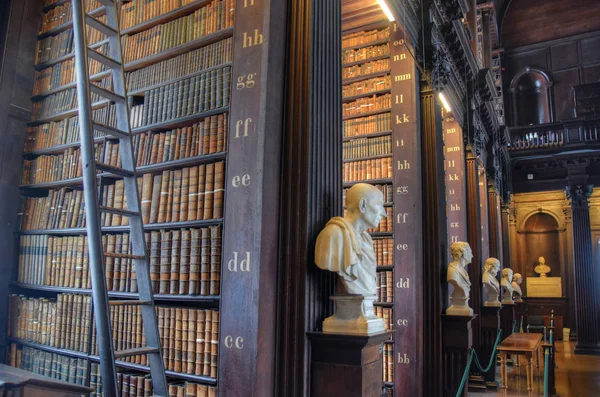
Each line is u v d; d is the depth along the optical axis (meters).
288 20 3.15
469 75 9.14
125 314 3.61
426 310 5.66
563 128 16.16
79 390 1.91
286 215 2.90
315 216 3.02
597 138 15.48
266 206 2.81
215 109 3.30
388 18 5.77
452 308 5.83
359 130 6.20
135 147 3.80
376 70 6.22
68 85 4.54
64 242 4.18
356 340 2.73
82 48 2.53
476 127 9.73
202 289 3.08
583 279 15.20
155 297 3.32
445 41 7.23
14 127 4.65
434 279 5.68
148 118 3.76
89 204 2.34
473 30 10.01
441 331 5.68
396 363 5.39
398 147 5.88
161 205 3.50
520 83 18.52
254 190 2.79
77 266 4.02
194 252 3.17
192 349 3.12
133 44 4.04
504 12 18.88
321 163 3.15
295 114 3.00
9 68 4.65
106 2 3.06
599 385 8.66
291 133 2.97
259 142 2.83
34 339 4.19
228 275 2.82
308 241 2.92
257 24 3.01
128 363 3.51
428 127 6.00
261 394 2.65
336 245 2.88
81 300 3.93
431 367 5.52
